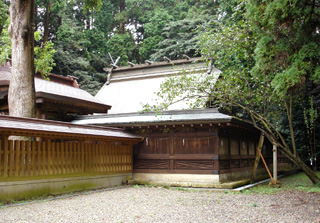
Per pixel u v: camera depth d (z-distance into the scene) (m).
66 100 14.05
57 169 10.05
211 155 12.31
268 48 8.73
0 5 15.48
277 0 7.88
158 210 7.42
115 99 20.31
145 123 12.91
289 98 12.15
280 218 6.64
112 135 11.78
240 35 11.30
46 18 28.06
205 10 30.78
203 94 13.50
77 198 9.27
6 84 13.44
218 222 6.25
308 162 20.91
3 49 15.27
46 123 9.60
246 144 15.84
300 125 19.30
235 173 13.91
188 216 6.79
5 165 8.38
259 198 9.46
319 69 7.70
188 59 20.27
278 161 19.97
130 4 37.59
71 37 29.81
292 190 11.37
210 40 11.94
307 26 8.39
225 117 11.63
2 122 7.99
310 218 6.64
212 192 10.90
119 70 22.89
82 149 11.16
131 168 13.68
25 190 8.98
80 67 29.91
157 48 33.59
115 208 7.64
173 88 11.66
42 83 14.84
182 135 12.98
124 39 34.97
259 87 12.03
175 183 12.26
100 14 34.09
